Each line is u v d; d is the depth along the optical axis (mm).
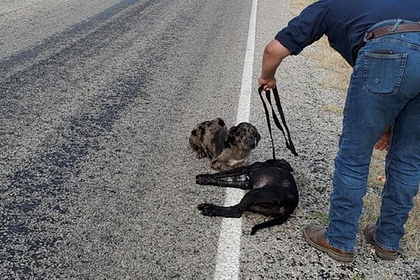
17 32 6879
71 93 4816
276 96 3281
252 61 6406
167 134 4105
